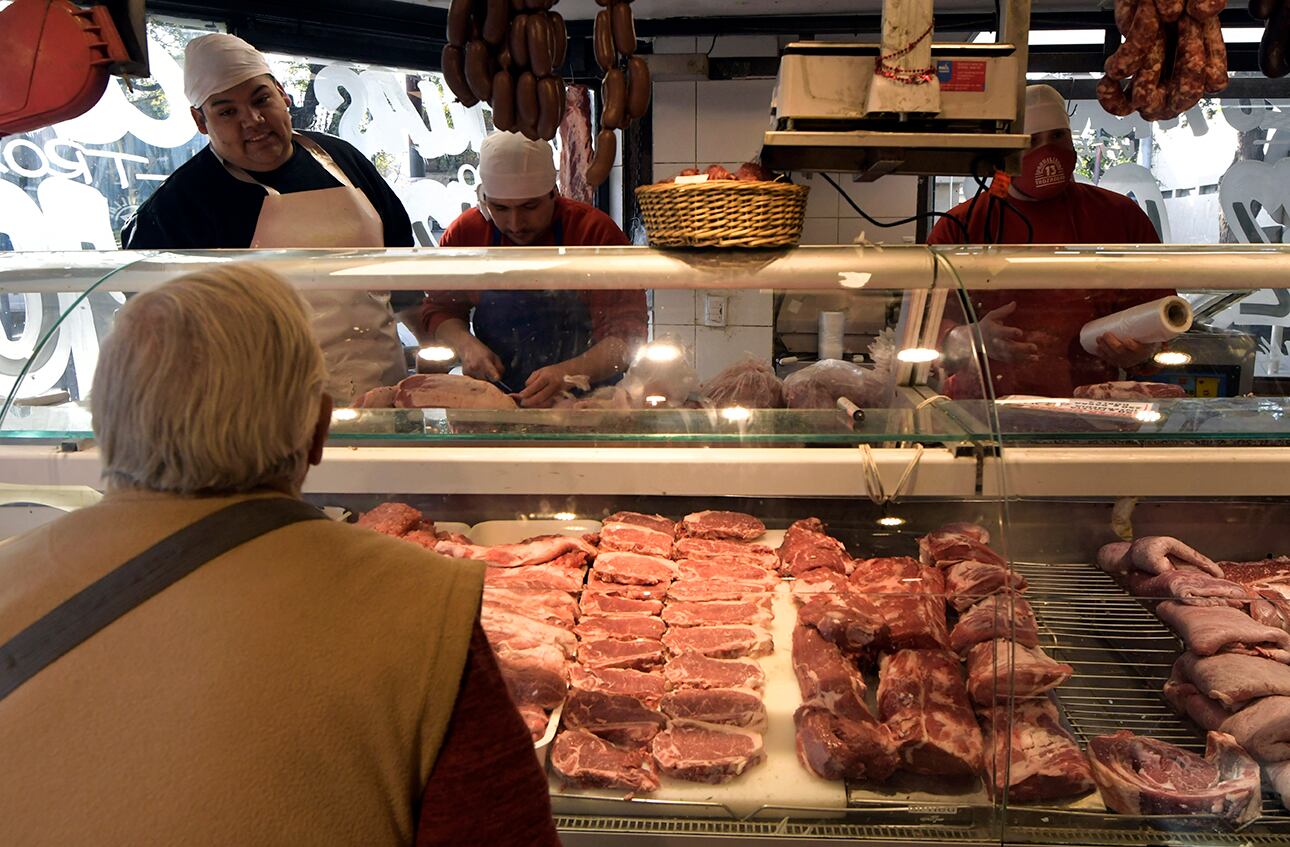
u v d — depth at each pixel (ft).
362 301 7.00
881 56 6.88
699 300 6.98
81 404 6.79
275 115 10.18
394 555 3.52
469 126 15.72
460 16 7.43
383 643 3.25
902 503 7.00
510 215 10.58
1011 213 11.44
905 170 8.02
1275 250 6.64
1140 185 16.06
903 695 5.99
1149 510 7.07
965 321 6.54
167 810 2.97
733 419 7.00
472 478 7.36
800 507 7.63
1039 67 15.43
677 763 5.62
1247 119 15.65
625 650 6.62
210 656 3.13
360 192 11.07
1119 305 6.75
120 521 3.44
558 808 5.55
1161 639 6.48
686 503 7.88
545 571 7.30
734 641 6.61
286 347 3.47
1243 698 5.76
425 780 3.32
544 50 7.24
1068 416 6.71
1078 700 6.15
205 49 9.78
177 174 10.76
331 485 7.45
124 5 8.59
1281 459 6.63
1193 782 5.43
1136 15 9.12
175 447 3.34
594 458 7.25
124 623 3.21
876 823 5.43
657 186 6.55
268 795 3.02
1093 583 7.00
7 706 3.11
